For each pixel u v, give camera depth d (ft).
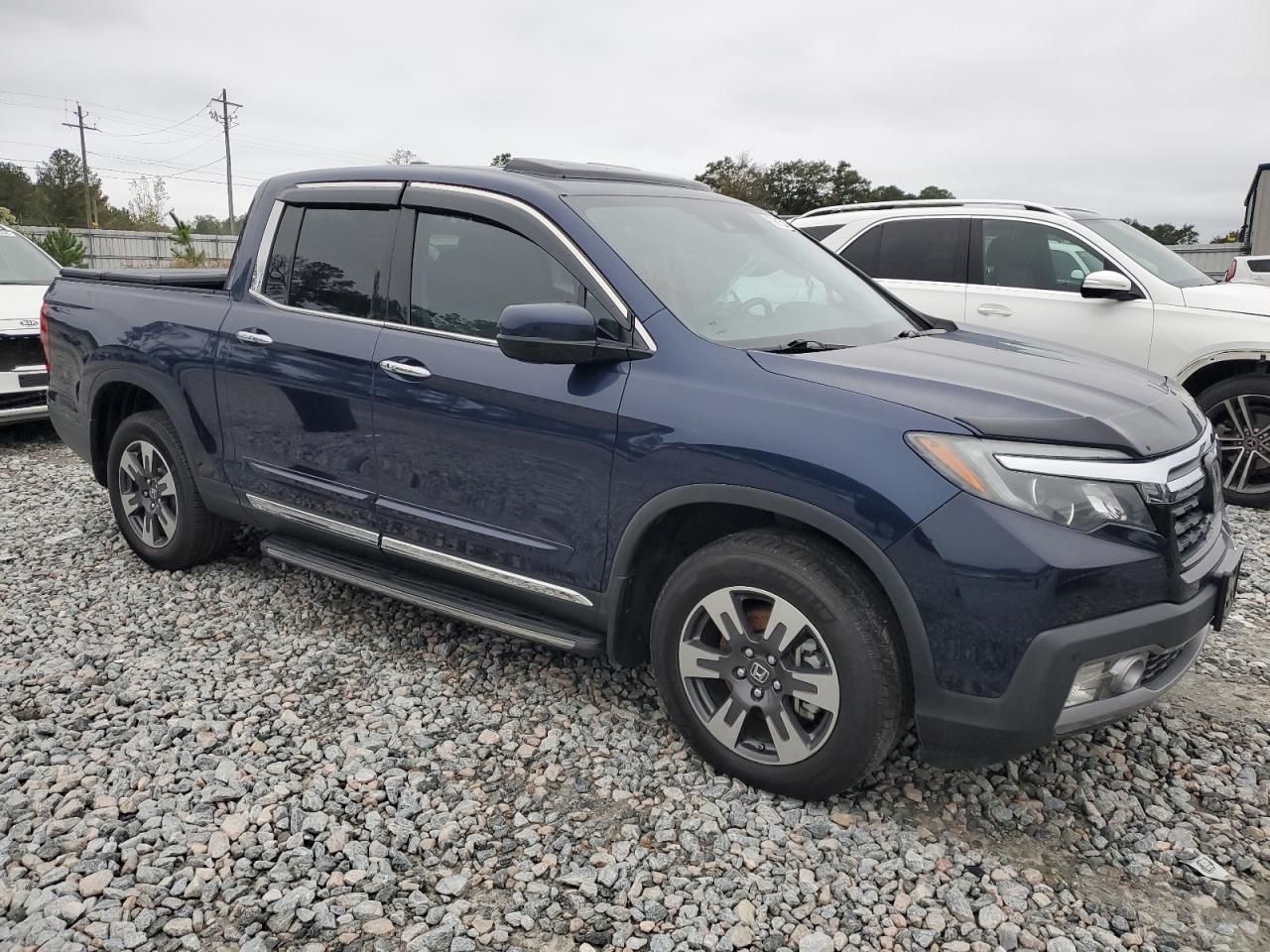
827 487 8.44
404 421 11.34
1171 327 20.20
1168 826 9.22
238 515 13.76
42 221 295.89
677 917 7.89
